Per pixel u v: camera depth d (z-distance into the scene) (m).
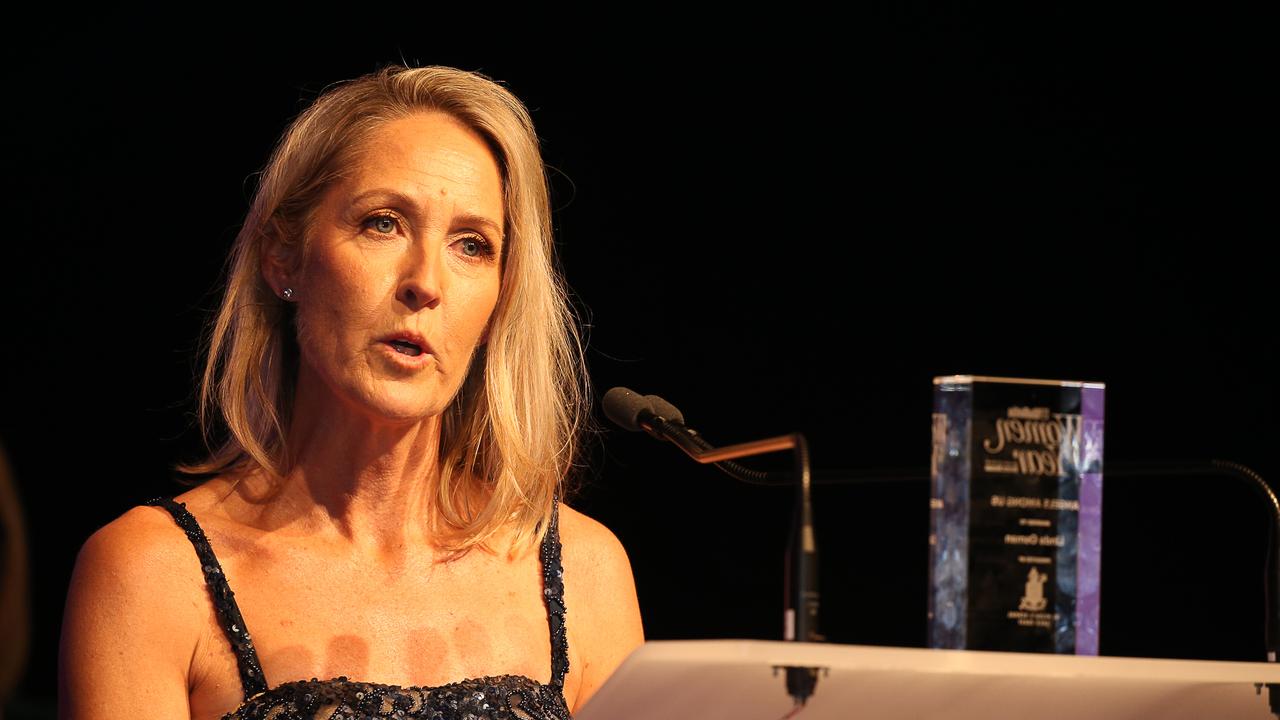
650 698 3.55
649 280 14.98
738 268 14.98
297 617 5.25
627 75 14.89
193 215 16.41
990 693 3.45
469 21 14.77
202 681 5.10
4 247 16.78
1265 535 13.37
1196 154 13.62
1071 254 14.14
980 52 14.32
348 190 5.31
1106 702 3.55
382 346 5.23
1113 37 13.85
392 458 5.49
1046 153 14.18
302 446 5.56
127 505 17.20
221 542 5.34
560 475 6.22
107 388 17.17
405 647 5.33
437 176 5.36
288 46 15.23
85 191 16.64
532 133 5.90
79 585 5.13
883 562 14.67
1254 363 13.45
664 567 14.95
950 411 3.91
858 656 3.31
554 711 5.37
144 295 16.83
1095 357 14.06
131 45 15.51
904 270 14.66
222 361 5.77
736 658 3.32
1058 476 3.88
